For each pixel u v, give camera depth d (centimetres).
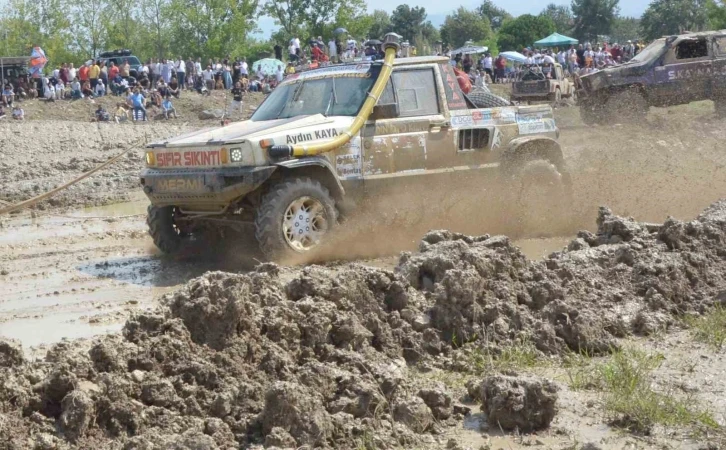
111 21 6284
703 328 661
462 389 562
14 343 531
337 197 973
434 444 484
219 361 530
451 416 518
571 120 2520
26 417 468
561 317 650
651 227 857
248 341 549
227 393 498
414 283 694
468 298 643
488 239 760
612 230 834
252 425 484
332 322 593
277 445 459
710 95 2334
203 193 935
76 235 1186
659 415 505
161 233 1020
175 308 562
